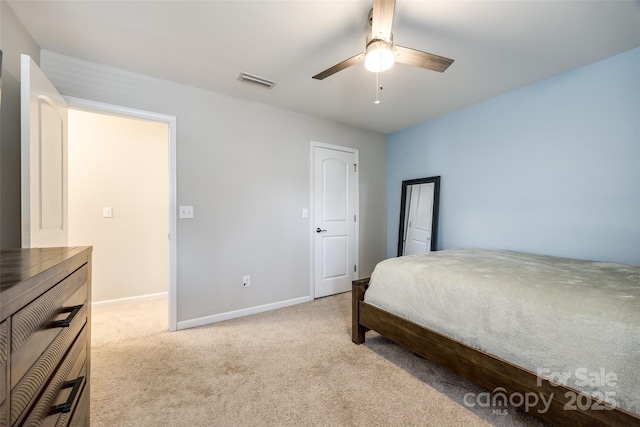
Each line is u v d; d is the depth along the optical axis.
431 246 3.42
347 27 1.77
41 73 1.55
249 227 2.91
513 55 2.09
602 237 2.18
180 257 2.53
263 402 1.56
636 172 2.03
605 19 1.69
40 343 0.66
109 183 3.15
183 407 1.52
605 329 1.10
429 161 3.57
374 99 2.89
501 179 2.83
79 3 1.56
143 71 2.32
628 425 1.00
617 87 2.10
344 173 3.71
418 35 1.85
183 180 2.55
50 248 1.06
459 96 2.83
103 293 3.12
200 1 1.55
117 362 1.97
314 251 3.41
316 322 2.70
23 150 1.36
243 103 2.88
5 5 1.54
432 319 1.71
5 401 0.50
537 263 1.98
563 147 2.39
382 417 1.45
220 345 2.22
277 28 1.78
